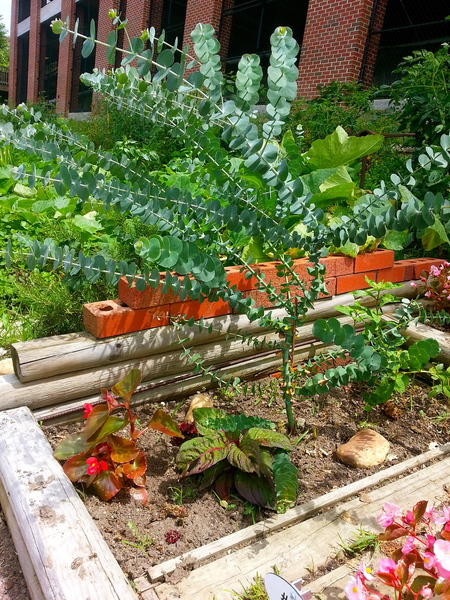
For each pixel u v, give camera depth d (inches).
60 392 89.5
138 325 95.3
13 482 68.7
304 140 278.8
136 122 350.6
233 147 62.4
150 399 100.0
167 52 58.2
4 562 68.0
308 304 82.5
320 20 398.0
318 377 77.9
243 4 531.2
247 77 61.2
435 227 126.9
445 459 87.4
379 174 209.2
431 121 180.9
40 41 1024.2
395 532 57.8
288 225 124.3
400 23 470.0
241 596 59.1
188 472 75.1
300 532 69.1
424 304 133.5
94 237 144.5
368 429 93.7
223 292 81.5
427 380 116.0
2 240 148.6
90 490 75.3
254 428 80.7
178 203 77.2
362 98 301.3
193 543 68.2
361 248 129.6
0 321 125.2
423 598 52.0
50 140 90.0
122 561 64.3
